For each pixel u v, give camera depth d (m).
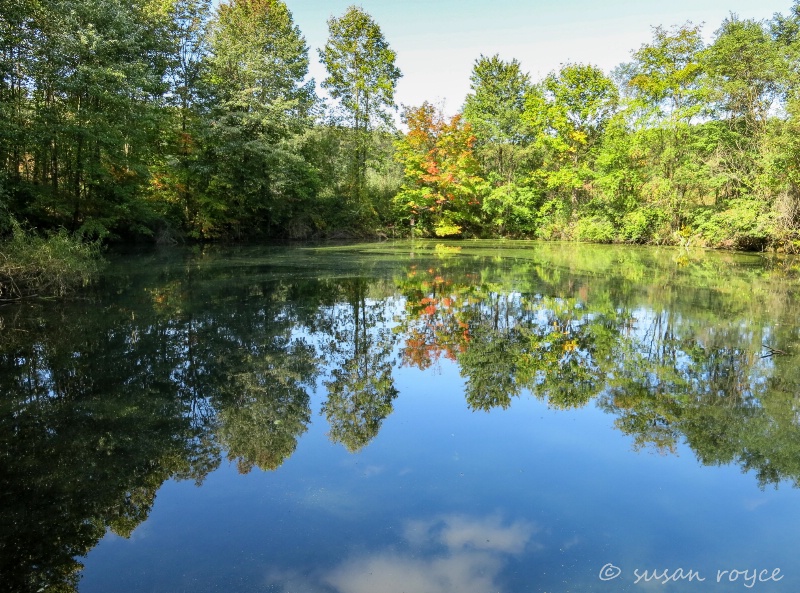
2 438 3.65
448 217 29.05
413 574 2.29
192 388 4.68
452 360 5.62
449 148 28.64
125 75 13.94
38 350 5.65
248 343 6.18
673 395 4.54
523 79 30.77
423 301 8.95
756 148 18.22
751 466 3.27
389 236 28.73
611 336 6.63
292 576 2.28
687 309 8.23
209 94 20.66
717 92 19.17
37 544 2.53
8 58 12.55
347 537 2.57
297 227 25.33
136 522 2.70
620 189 24.50
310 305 8.47
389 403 4.39
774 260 15.52
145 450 3.50
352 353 5.86
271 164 21.66
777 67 17.53
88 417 4.03
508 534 2.59
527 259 16.19
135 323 6.95
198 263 13.95
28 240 9.12
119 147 15.78
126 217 17.30
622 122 23.47
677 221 21.98
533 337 6.56
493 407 4.28
